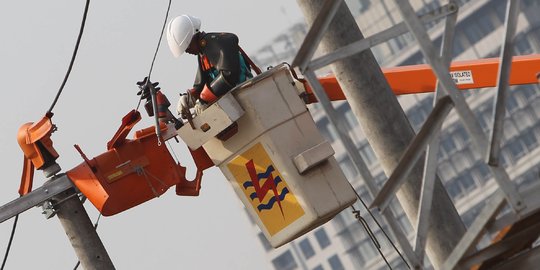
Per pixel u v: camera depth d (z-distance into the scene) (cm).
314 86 1258
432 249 1802
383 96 1780
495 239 1285
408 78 1895
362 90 1777
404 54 15412
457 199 14900
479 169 14650
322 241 15950
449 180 14850
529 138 14725
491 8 15175
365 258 15438
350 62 1775
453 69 1883
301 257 16325
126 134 1825
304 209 1698
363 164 1259
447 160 14888
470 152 14700
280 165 1700
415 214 1802
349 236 15525
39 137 1866
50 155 1877
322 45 1783
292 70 1720
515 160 14788
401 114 1786
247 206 1744
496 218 1258
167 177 1842
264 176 1717
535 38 15025
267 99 1698
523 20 15088
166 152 1841
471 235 1254
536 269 1245
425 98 14888
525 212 1220
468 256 1287
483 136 1213
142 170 1836
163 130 1811
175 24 1728
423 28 1207
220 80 1697
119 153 1841
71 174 1859
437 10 1212
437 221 1789
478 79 1878
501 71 1225
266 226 1734
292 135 1702
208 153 1752
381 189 1257
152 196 1845
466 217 15000
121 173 1838
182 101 1738
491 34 15225
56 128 1872
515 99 14762
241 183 1738
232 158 1734
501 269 1279
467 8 15225
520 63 1861
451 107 1223
